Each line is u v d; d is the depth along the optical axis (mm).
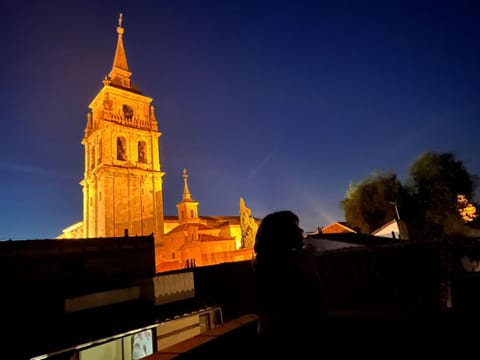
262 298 2422
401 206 42156
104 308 13492
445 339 3223
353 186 47562
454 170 41406
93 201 55000
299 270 2385
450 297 8055
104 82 56469
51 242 16375
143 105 61781
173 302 15398
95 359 10930
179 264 48406
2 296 13781
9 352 9359
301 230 2609
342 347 3184
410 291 8469
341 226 38375
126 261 19219
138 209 54344
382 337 3498
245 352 2990
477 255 14797
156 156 59781
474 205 40656
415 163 44094
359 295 8688
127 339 11992
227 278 22078
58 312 12641
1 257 14344
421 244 9859
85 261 17391
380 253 10172
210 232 68000
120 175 53156
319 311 2324
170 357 2873
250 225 66000
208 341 3189
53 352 9609
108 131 53938
